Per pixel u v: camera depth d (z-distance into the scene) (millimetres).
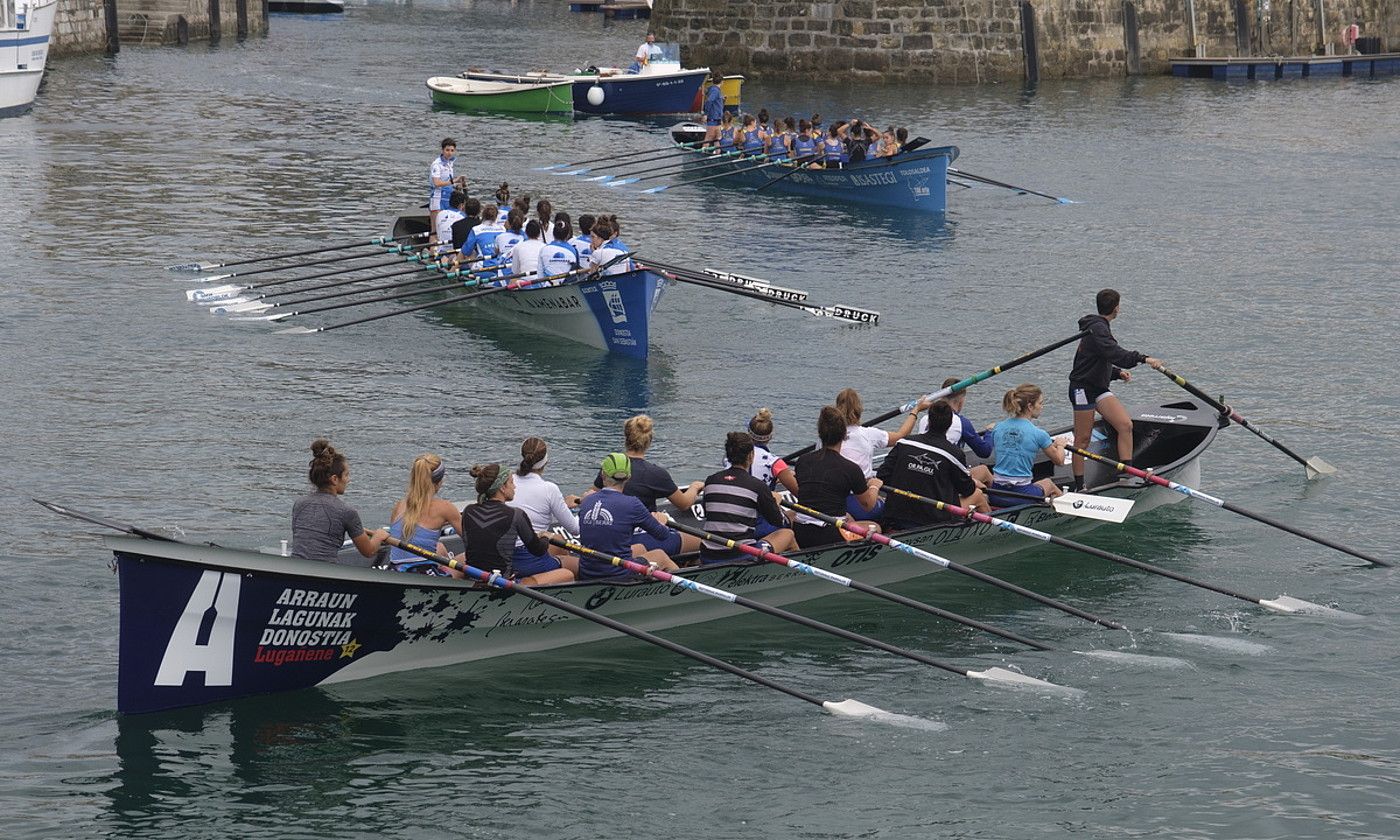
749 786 30094
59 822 27734
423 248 75375
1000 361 63469
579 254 67625
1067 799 29719
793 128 109625
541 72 155750
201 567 30641
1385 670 35875
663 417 54438
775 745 31844
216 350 61375
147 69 161750
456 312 70625
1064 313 72000
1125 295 76000
